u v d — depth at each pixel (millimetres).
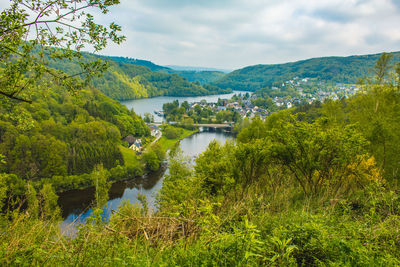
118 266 2877
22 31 4082
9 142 44906
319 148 10219
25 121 5309
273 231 3732
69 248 3346
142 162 53688
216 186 13805
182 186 13711
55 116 83125
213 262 2738
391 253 3105
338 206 5914
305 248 3107
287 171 11805
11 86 4625
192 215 4344
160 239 3803
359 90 21297
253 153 12203
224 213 5078
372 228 3805
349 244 3082
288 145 10523
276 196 7570
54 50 4559
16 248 2957
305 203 7285
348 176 10516
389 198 5164
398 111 17141
